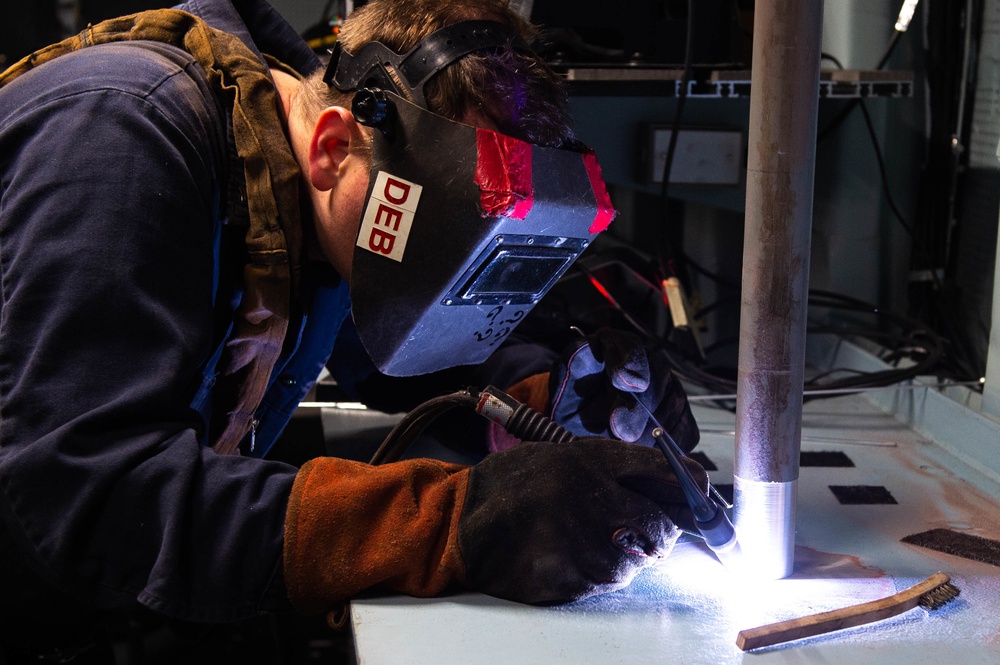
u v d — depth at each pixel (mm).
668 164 1457
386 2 800
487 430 1102
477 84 740
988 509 951
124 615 1057
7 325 742
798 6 661
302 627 1381
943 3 1399
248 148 867
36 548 715
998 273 1070
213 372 919
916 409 1233
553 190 733
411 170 745
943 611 725
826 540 873
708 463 1125
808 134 684
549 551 721
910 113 1490
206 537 720
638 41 1470
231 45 925
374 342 811
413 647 663
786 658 654
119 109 789
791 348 727
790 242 699
